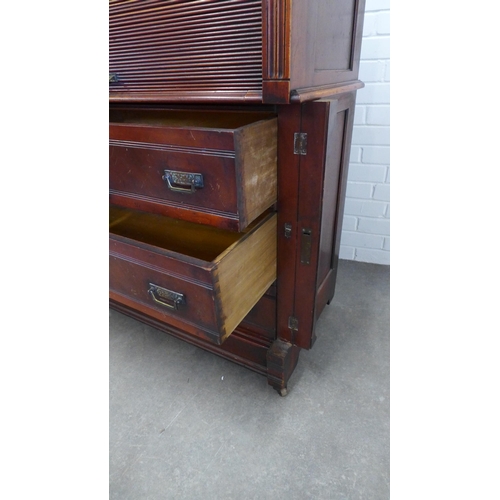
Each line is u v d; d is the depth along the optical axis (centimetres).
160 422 87
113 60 69
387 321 119
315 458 77
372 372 100
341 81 78
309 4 55
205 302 60
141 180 64
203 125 78
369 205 139
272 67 53
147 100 67
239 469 76
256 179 60
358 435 82
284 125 63
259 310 89
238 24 55
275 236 75
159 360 107
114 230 104
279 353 86
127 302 76
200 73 61
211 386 97
